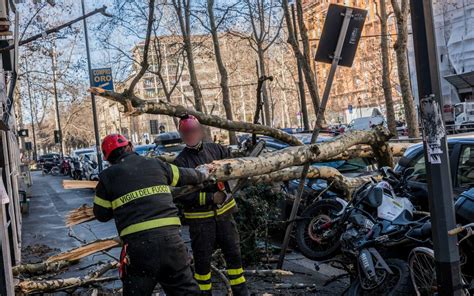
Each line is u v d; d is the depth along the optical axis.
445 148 4.27
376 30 54.66
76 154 34.41
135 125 70.12
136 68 27.80
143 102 6.57
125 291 4.18
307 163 6.63
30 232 13.20
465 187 5.99
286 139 7.56
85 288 6.50
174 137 15.55
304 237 6.97
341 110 69.19
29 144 48.75
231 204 5.57
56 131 44.53
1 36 8.28
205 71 59.75
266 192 7.48
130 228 4.15
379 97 53.06
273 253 8.13
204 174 4.83
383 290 5.03
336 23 6.88
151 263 4.10
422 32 4.33
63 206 18.84
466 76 24.53
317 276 6.90
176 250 4.21
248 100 67.38
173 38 29.88
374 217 5.61
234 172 5.72
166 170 4.48
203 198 5.34
